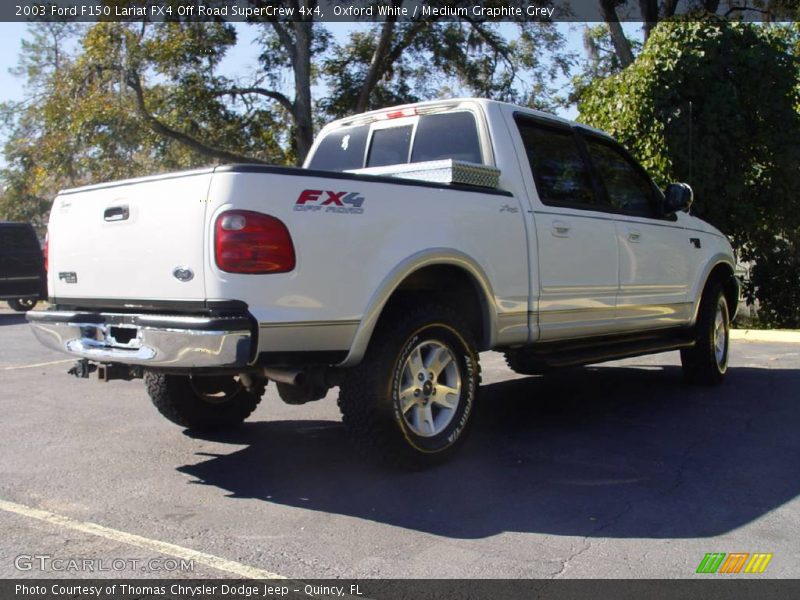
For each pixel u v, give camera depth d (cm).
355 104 2322
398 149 594
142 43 1981
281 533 383
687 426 586
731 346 1043
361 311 428
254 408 589
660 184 1247
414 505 418
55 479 473
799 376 791
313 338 415
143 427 603
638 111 1249
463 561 349
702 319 723
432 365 470
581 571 338
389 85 2378
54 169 2105
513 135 548
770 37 1333
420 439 461
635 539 372
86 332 458
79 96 2008
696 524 391
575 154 601
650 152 1248
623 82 1288
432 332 464
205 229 396
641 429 577
